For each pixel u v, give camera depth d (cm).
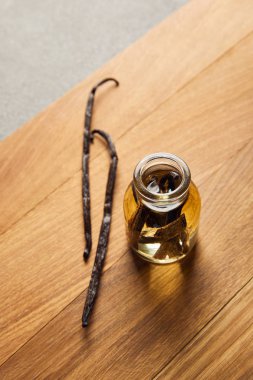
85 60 90
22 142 53
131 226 46
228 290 48
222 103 54
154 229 45
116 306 47
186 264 49
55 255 49
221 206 50
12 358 46
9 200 51
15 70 90
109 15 94
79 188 51
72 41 92
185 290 48
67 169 52
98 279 48
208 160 52
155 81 55
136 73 56
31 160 52
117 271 49
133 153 52
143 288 48
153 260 48
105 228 49
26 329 47
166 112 54
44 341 47
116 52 90
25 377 46
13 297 48
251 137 53
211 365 45
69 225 50
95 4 95
